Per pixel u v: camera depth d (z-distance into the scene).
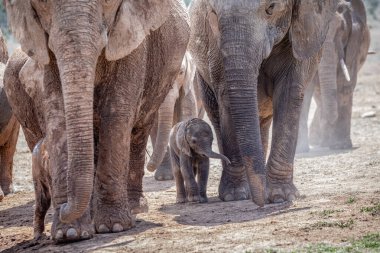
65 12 9.68
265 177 12.32
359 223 10.34
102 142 10.83
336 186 13.91
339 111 20.59
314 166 17.11
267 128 14.19
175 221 11.59
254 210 11.91
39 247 10.41
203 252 9.34
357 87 37.25
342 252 8.95
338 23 20.09
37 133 12.65
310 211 11.34
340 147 20.39
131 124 10.97
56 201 10.23
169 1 10.90
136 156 12.93
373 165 16.58
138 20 10.53
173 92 15.91
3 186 16.12
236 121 11.73
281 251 9.12
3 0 10.55
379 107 29.86
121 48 10.36
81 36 9.60
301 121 19.80
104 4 10.04
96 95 10.90
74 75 9.53
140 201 12.88
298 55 12.51
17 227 12.37
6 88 12.63
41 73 11.13
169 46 12.62
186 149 13.59
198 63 13.92
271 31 12.19
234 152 13.19
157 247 9.77
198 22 13.64
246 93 11.74
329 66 19.62
